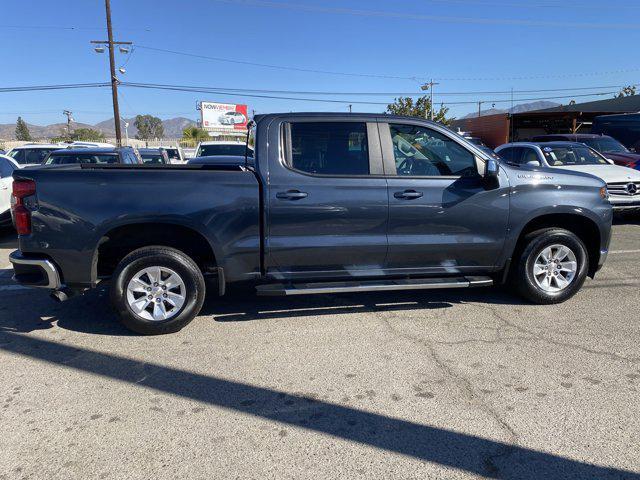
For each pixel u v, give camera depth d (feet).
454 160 15.61
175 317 14.40
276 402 10.87
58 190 13.47
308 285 14.90
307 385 11.60
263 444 9.37
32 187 13.43
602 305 16.98
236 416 10.32
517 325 15.23
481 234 15.72
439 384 11.60
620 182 31.22
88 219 13.56
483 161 15.57
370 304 17.31
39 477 8.45
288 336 14.51
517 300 17.60
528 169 16.22
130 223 13.76
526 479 8.38
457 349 13.51
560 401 10.80
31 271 13.84
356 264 15.24
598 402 10.75
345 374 12.13
